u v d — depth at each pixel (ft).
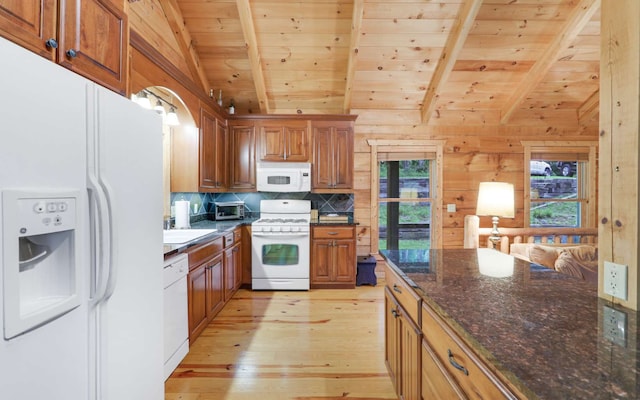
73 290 3.16
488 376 2.60
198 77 11.77
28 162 2.65
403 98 13.75
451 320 3.12
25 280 2.98
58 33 3.49
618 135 3.37
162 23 9.25
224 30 10.52
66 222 3.01
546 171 14.90
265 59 11.73
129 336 4.18
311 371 7.04
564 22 10.27
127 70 4.89
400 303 5.49
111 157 3.74
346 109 13.14
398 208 15.35
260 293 12.22
